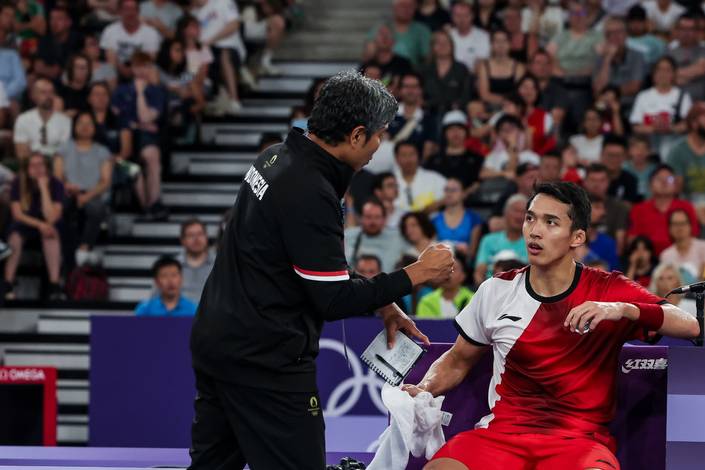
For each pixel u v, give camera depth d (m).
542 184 7.23
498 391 7.50
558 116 18.53
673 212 15.41
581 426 7.20
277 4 21.53
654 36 20.31
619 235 16.14
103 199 17.08
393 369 7.35
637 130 18.16
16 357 15.84
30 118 17.47
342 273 6.45
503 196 16.09
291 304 6.58
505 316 7.36
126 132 17.91
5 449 9.10
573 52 19.56
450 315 13.55
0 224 16.73
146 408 12.73
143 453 9.03
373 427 11.43
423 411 7.36
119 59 19.70
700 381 7.62
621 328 7.16
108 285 16.77
